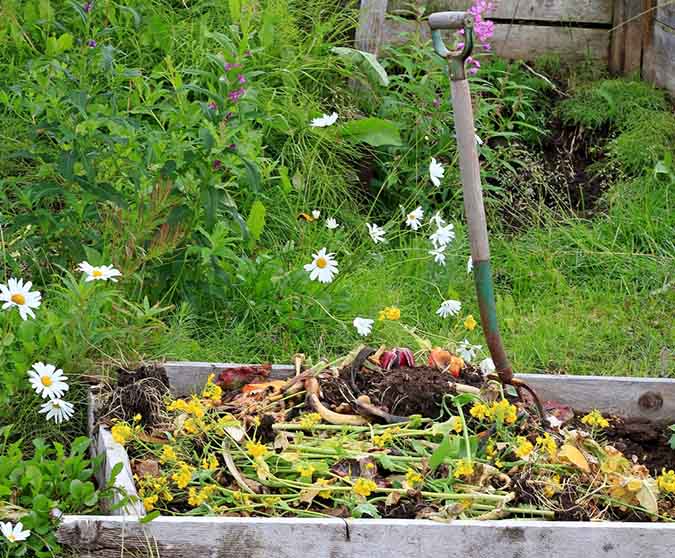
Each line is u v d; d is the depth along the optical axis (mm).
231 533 3395
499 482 3838
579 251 6629
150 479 3693
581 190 7246
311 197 6570
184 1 7121
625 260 6594
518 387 4254
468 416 4250
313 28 7359
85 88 5258
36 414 4441
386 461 3861
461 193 6797
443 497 3703
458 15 3785
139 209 5160
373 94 7168
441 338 5488
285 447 3939
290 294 5523
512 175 7168
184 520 3383
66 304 4609
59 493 3654
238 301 5508
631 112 7656
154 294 5270
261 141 6301
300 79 7164
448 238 5676
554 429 4215
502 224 6906
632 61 8102
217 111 5395
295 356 4566
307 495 3674
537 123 7637
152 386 4328
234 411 4211
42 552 3375
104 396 4277
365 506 3602
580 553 3531
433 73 6992
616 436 4547
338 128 6734
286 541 3418
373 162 6961
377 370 4457
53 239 5219
